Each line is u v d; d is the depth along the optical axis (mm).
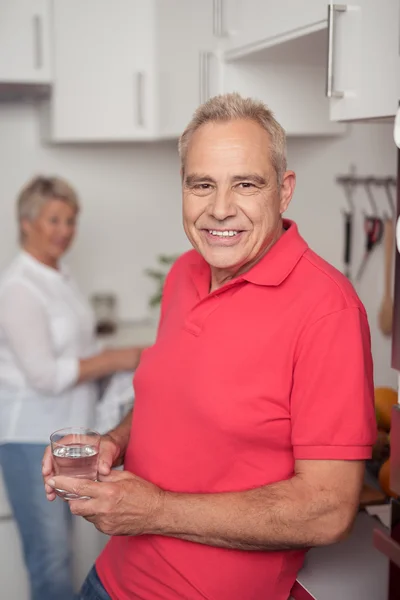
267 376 1148
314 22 1524
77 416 2295
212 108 1192
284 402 1145
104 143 3150
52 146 3098
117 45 2709
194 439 1206
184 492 1220
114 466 1417
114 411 2334
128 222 3229
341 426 1099
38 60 2656
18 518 2217
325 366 1103
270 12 1742
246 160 1158
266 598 1227
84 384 2350
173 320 1341
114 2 2689
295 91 2158
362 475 1130
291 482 1118
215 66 2107
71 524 2242
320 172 2432
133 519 1152
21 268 2303
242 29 1927
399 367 1052
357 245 2283
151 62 2732
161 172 3234
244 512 1117
